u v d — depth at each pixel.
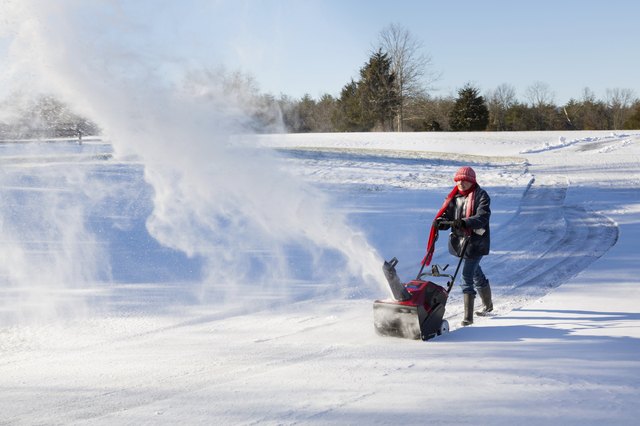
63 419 3.83
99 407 4.02
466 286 6.05
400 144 46.62
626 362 4.61
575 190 20.45
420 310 5.39
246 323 6.23
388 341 5.48
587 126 92.12
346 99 78.62
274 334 5.81
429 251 6.10
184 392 4.26
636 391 3.96
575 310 6.34
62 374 4.74
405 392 4.04
